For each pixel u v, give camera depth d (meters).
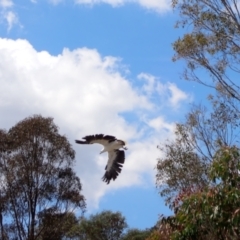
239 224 15.30
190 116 28.83
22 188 40.62
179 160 27.98
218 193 15.59
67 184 41.34
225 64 27.77
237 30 27.44
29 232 40.22
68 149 41.56
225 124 28.17
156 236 18.22
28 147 40.94
